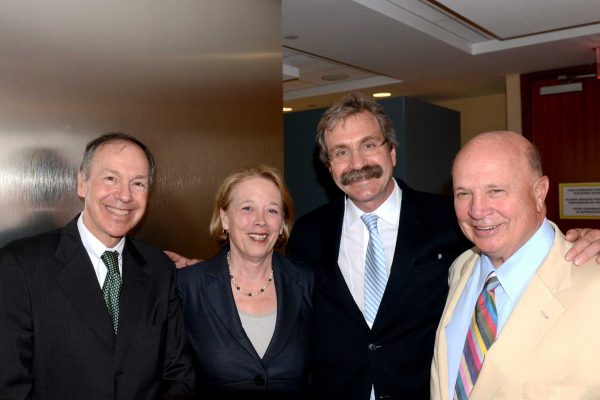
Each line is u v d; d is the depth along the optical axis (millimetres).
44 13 1793
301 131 3137
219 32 2365
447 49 4746
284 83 6445
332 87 6625
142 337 1551
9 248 1479
